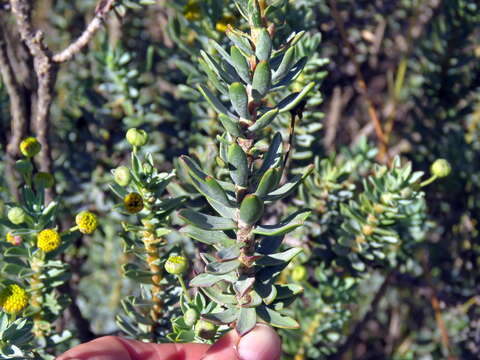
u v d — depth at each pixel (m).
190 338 0.25
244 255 0.20
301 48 0.35
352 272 0.36
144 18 0.52
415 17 0.56
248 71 0.18
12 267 0.27
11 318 0.26
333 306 0.38
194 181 0.19
